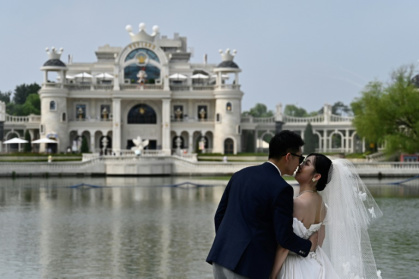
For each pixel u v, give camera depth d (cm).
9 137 13050
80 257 2703
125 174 8881
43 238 3216
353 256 1176
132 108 11725
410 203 4700
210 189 6494
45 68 11212
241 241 1045
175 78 11925
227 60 11506
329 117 11838
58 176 8694
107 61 13425
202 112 11819
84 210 4512
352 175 1195
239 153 10631
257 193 1055
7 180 7888
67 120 11319
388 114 8269
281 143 1106
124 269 2459
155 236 3259
